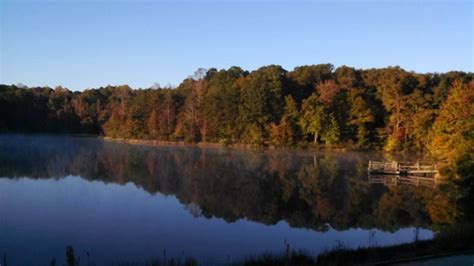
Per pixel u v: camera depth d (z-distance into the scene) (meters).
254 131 78.69
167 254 16.64
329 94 78.19
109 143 84.50
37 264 15.27
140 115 97.94
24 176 35.47
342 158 58.75
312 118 75.81
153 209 24.50
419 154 68.00
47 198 26.72
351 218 23.73
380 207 26.70
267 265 13.31
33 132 114.69
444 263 12.10
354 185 35.12
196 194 29.36
